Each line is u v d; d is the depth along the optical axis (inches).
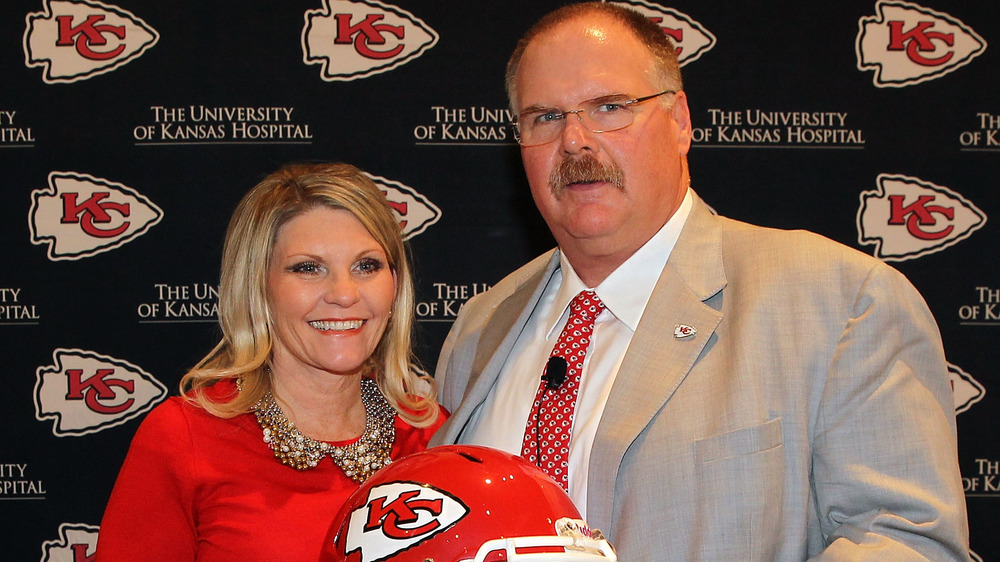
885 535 58.9
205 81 107.7
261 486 71.2
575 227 70.6
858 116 109.3
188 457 71.6
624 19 72.4
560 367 72.6
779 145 109.2
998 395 108.0
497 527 51.6
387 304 74.0
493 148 109.7
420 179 109.3
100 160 107.3
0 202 107.0
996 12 109.0
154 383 107.8
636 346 68.2
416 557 51.7
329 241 71.4
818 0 109.3
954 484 60.2
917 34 109.0
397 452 77.9
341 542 55.4
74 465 107.4
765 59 109.3
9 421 107.0
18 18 106.8
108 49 107.3
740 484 61.2
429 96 109.3
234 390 75.3
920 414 61.3
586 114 69.7
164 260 107.9
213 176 107.8
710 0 109.2
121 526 71.1
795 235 69.8
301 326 71.7
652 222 72.1
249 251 74.1
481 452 58.4
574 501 67.4
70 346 107.3
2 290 106.9
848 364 62.8
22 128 107.0
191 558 72.4
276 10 108.1
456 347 87.7
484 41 109.3
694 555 60.7
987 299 108.4
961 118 109.1
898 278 65.4
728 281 69.2
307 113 108.3
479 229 110.0
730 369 64.3
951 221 108.8
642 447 64.1
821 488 63.2
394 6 108.8
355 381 77.2
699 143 109.3
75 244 107.3
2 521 107.0
